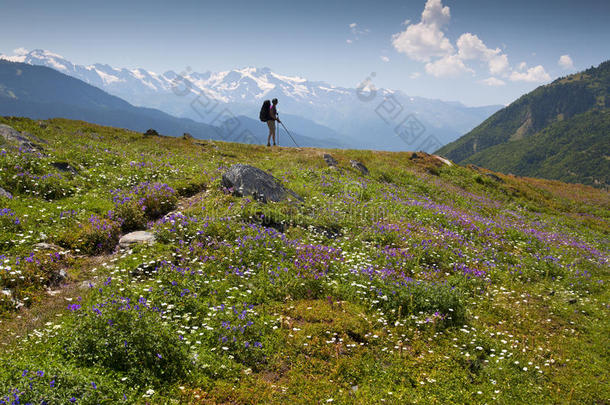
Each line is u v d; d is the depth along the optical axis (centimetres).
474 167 4641
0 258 918
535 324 1052
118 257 1091
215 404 601
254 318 839
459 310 992
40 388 507
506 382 748
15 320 751
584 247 2100
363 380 707
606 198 4534
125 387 585
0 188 1366
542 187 4853
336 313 914
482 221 2138
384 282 1078
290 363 737
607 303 1261
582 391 754
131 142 3139
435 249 1454
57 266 982
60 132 2984
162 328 711
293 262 1154
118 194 1559
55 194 1491
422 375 732
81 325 672
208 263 1078
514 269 1458
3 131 2116
